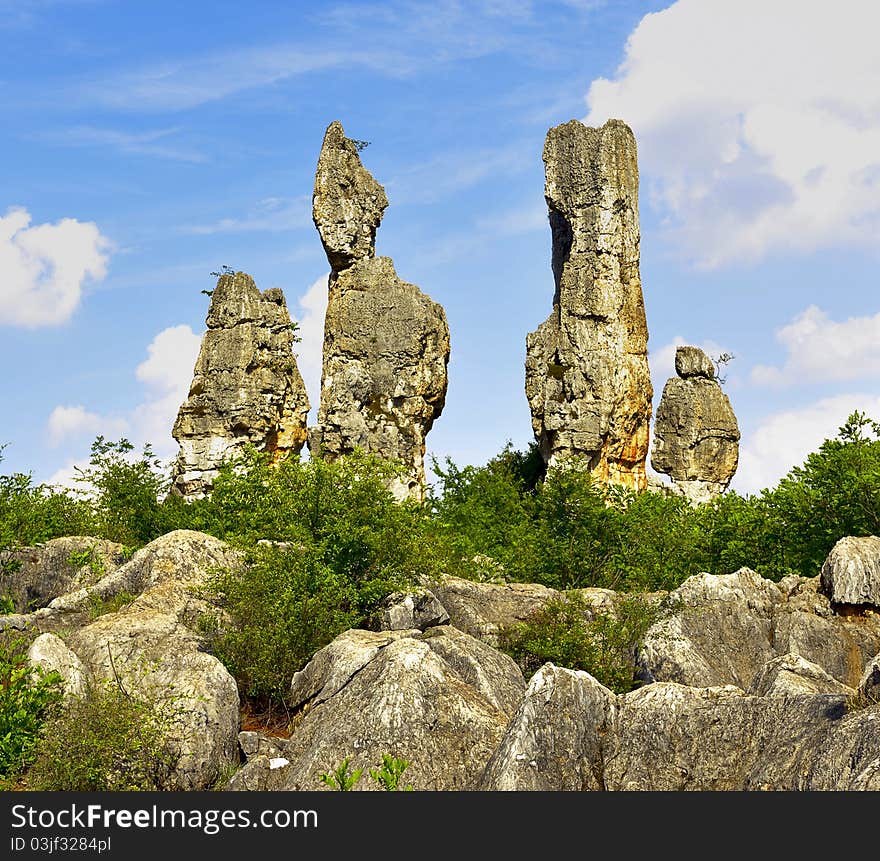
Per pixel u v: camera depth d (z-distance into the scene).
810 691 21.14
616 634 30.23
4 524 36.03
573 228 59.34
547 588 34.06
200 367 58.53
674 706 20.88
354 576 30.64
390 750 20.78
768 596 33.62
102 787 21.03
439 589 32.44
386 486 32.75
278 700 25.58
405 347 58.41
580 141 59.56
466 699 21.97
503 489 53.38
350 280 59.88
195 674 23.59
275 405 57.94
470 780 20.61
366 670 22.66
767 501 43.94
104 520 41.28
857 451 43.06
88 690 23.02
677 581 38.75
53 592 33.94
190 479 56.91
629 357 58.47
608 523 41.59
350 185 60.44
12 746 21.66
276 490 32.91
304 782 20.53
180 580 29.17
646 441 59.19
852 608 33.09
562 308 59.00
